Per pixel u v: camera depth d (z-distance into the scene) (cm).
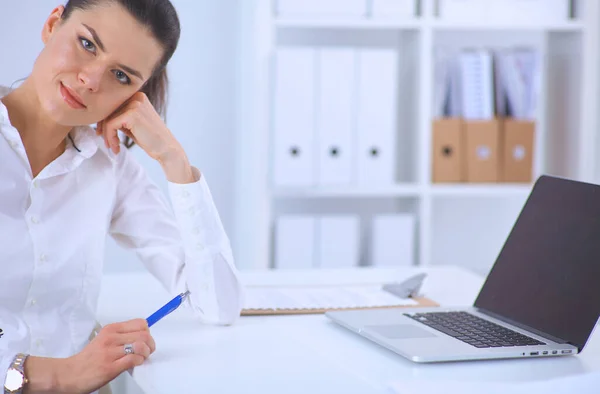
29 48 277
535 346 112
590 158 289
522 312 125
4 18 274
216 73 297
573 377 101
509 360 110
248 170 278
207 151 300
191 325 131
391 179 273
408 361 110
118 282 163
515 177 282
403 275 175
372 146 271
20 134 126
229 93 299
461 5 275
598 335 126
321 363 108
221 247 132
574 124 292
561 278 121
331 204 308
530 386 98
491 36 310
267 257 273
